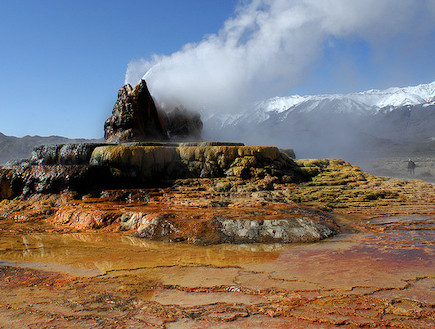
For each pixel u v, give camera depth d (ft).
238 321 16.51
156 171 52.42
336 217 41.37
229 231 33.83
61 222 41.06
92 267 25.75
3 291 21.06
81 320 16.94
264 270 24.26
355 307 17.76
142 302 19.06
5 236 36.17
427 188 54.80
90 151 54.54
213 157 54.29
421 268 23.89
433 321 16.16
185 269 24.88
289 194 49.29
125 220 38.75
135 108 70.49
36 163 58.80
